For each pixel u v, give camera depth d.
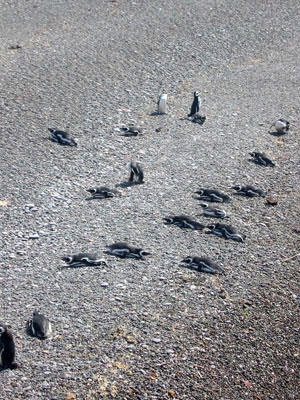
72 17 25.59
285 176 16.30
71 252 12.44
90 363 9.79
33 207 13.90
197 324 10.85
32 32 23.98
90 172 15.62
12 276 11.59
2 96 18.95
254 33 25.45
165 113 19.02
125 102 19.52
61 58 21.89
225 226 13.47
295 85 21.70
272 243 13.45
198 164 16.41
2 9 25.94
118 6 26.89
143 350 10.15
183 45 23.78
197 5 27.45
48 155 16.19
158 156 16.66
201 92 20.73
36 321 10.26
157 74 21.55
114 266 12.10
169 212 14.16
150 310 11.03
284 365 10.39
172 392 9.51
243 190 15.19
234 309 11.35
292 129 18.84
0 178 14.93
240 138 18.02
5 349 9.37
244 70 22.62
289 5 28.22
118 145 17.02
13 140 16.73
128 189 14.97
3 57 21.67
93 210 13.99
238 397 9.68
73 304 10.98
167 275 11.98
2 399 8.98
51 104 18.84
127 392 9.38
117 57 22.34
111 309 10.95
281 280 12.30
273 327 11.09
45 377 9.45
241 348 10.54
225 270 12.36
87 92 19.80
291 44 24.97
